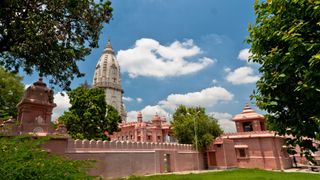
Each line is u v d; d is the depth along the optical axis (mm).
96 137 31141
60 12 12734
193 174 23344
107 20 14750
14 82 28250
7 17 11508
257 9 4969
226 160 34969
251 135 37344
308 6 3854
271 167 34250
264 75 4785
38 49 12406
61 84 14344
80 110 31312
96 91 32906
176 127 37875
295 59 3936
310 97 3885
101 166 20500
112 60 91188
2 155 4539
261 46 4855
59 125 19531
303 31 3969
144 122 59438
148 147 26594
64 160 5074
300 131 4285
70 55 13328
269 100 4617
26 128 17031
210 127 36469
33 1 12070
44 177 4312
